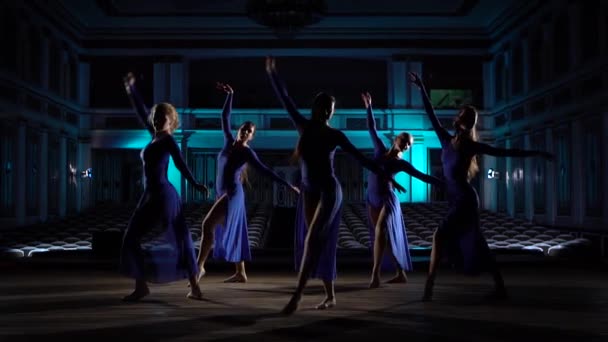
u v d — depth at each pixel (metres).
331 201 4.50
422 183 22.69
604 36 14.96
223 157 6.40
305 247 4.41
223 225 6.39
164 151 5.08
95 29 22.78
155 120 5.22
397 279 6.48
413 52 22.92
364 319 4.04
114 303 4.82
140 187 23.59
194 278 5.09
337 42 22.81
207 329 3.66
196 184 5.11
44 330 3.62
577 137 16.62
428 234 13.56
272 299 5.10
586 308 4.58
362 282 6.63
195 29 22.72
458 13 21.47
